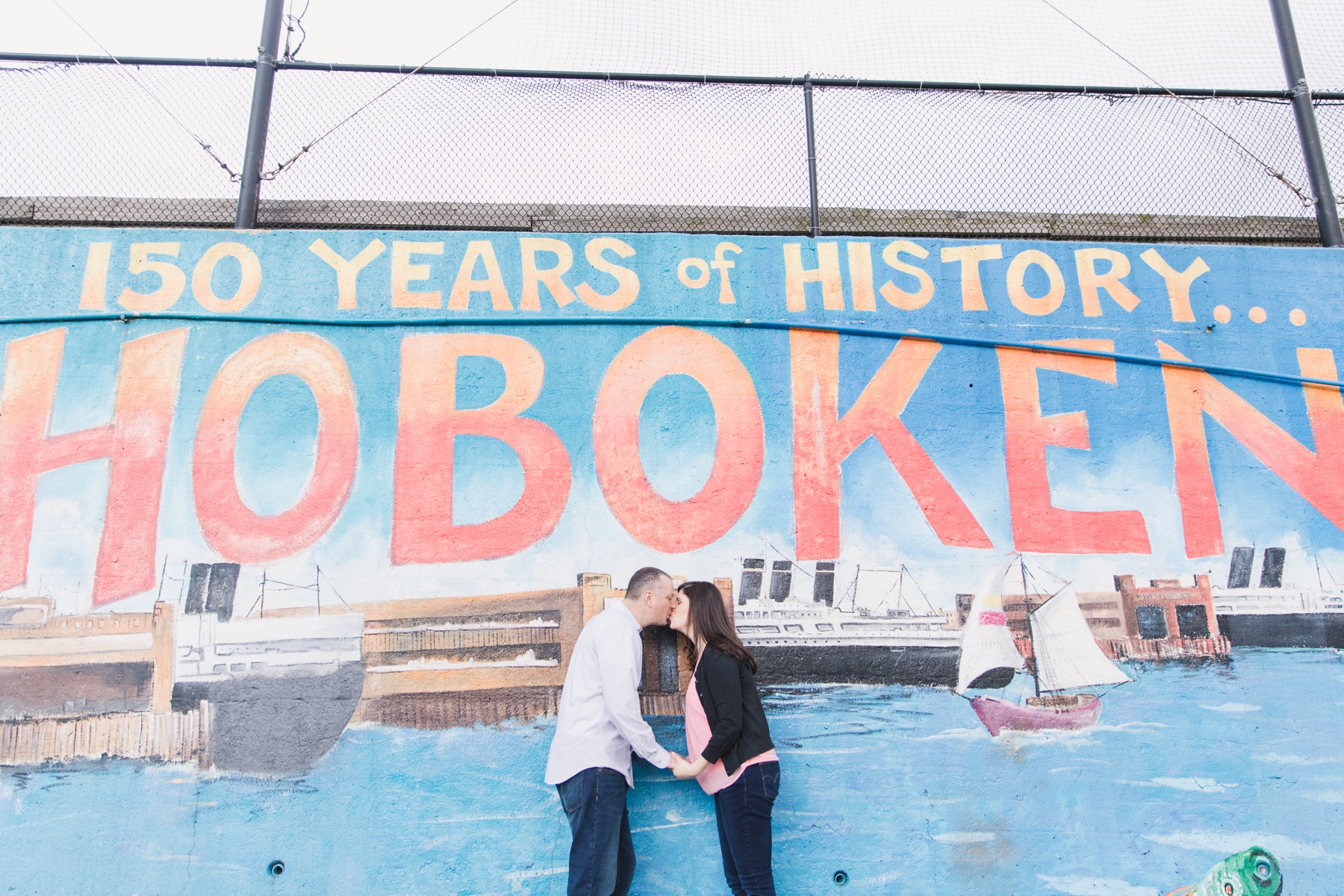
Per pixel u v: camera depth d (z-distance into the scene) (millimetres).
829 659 3535
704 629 3188
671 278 3877
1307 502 3832
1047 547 3697
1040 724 3521
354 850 3250
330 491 3555
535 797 3342
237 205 3967
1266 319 4023
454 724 3389
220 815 3248
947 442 3781
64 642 3357
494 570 3527
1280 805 3482
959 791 3438
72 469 3512
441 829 3291
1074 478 3783
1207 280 4047
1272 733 3557
